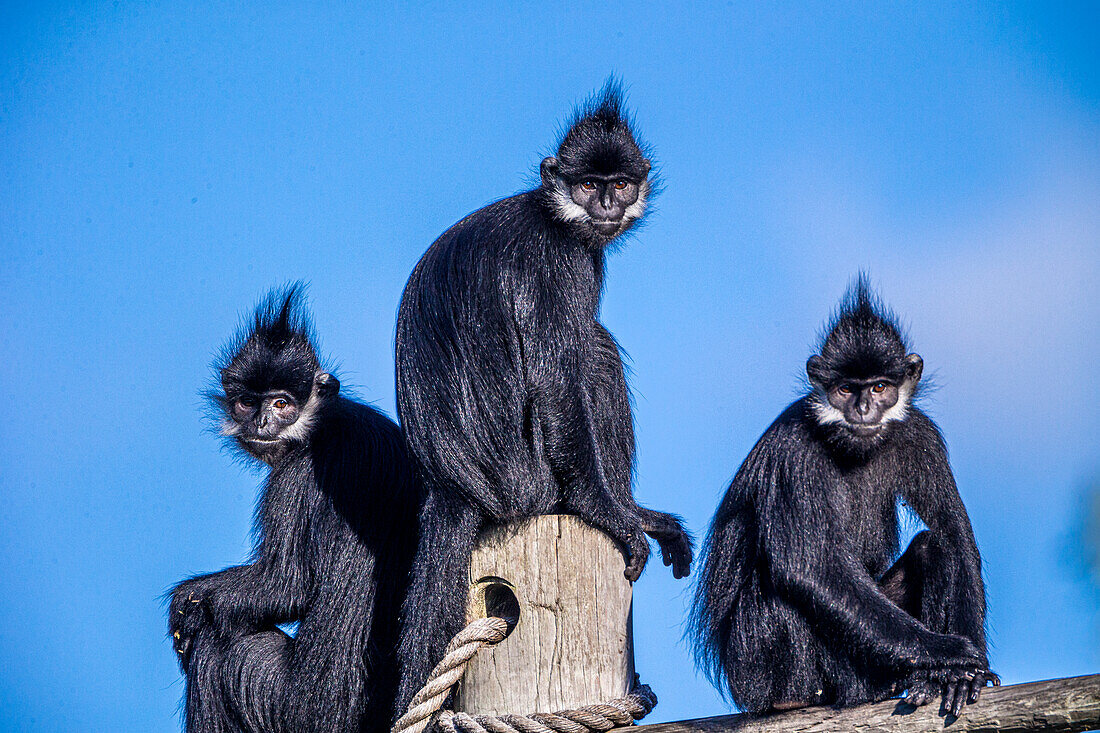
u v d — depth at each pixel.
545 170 38.75
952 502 35.62
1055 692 27.31
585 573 33.28
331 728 38.75
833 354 35.62
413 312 37.81
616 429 38.50
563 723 31.58
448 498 35.53
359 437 41.81
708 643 35.31
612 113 39.84
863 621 32.06
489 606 34.91
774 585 33.69
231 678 39.44
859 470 36.31
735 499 35.91
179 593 40.81
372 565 39.88
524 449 35.69
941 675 29.77
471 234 38.09
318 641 39.16
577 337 36.78
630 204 38.75
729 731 30.66
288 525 40.44
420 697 32.25
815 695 32.94
